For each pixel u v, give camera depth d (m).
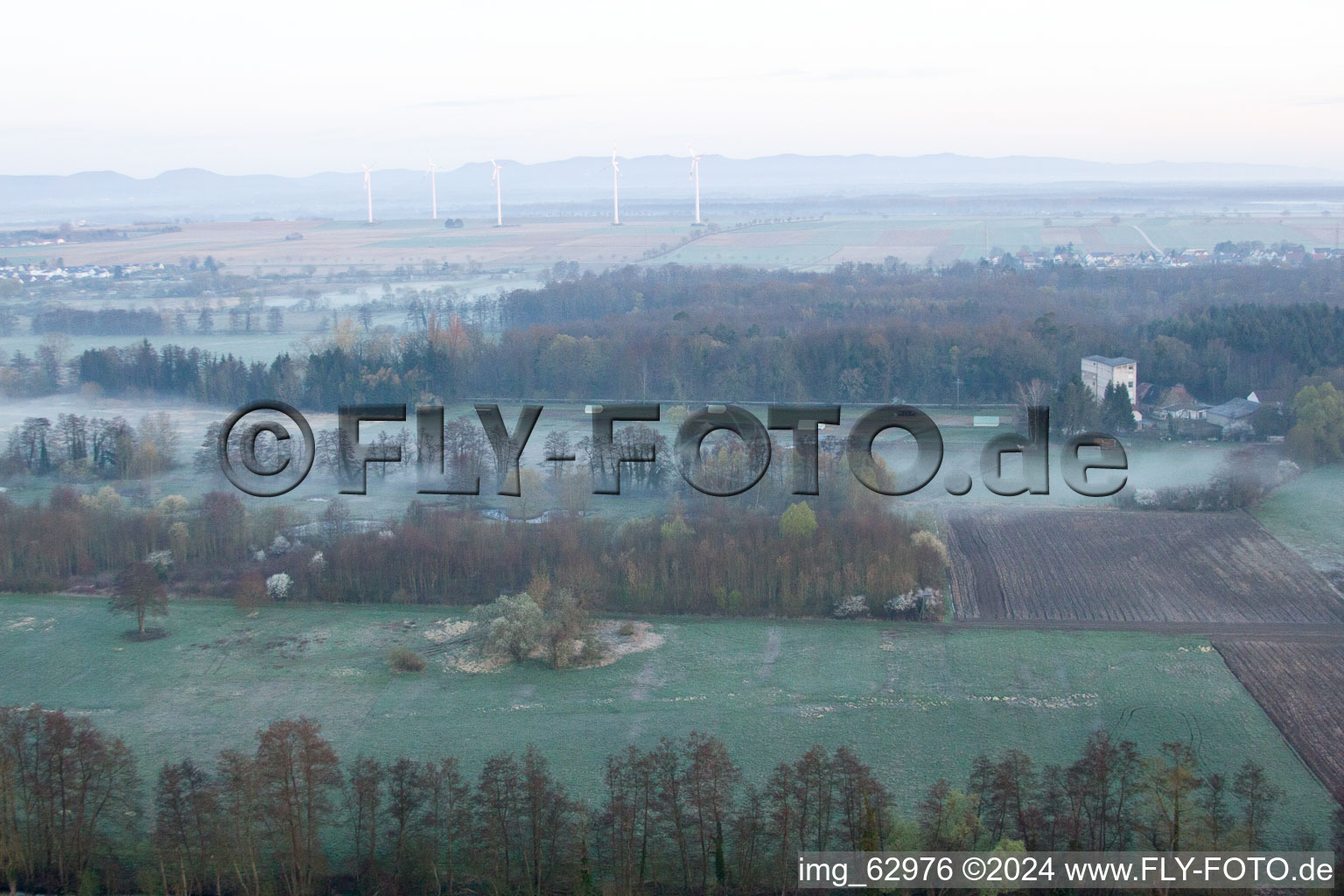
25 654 130.50
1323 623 134.62
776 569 142.00
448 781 95.19
